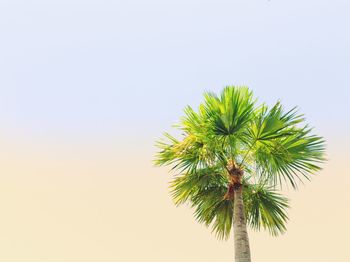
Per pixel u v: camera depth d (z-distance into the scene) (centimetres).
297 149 832
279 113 818
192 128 843
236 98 806
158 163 892
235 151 857
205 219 943
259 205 955
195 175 899
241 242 794
